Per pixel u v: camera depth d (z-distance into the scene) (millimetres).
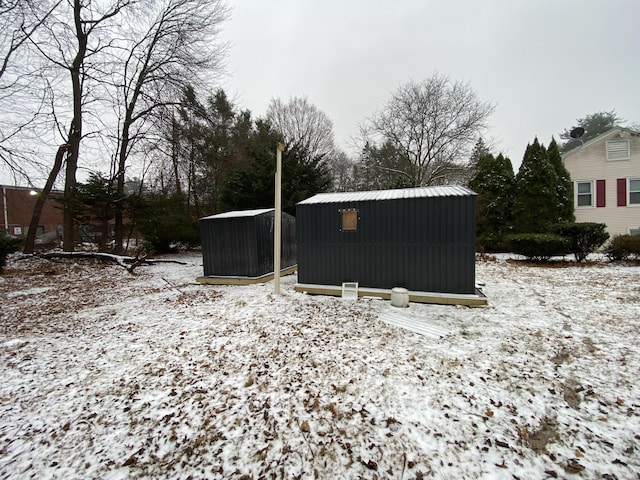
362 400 2516
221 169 16328
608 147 11695
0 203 18406
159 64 12477
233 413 2424
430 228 5156
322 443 2080
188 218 14594
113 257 10586
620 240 8422
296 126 25422
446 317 4441
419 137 16875
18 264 10461
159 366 3258
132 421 2377
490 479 1747
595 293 5465
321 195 6797
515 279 6875
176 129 12656
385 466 1877
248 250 7598
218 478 1839
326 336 3871
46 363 3416
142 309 5508
